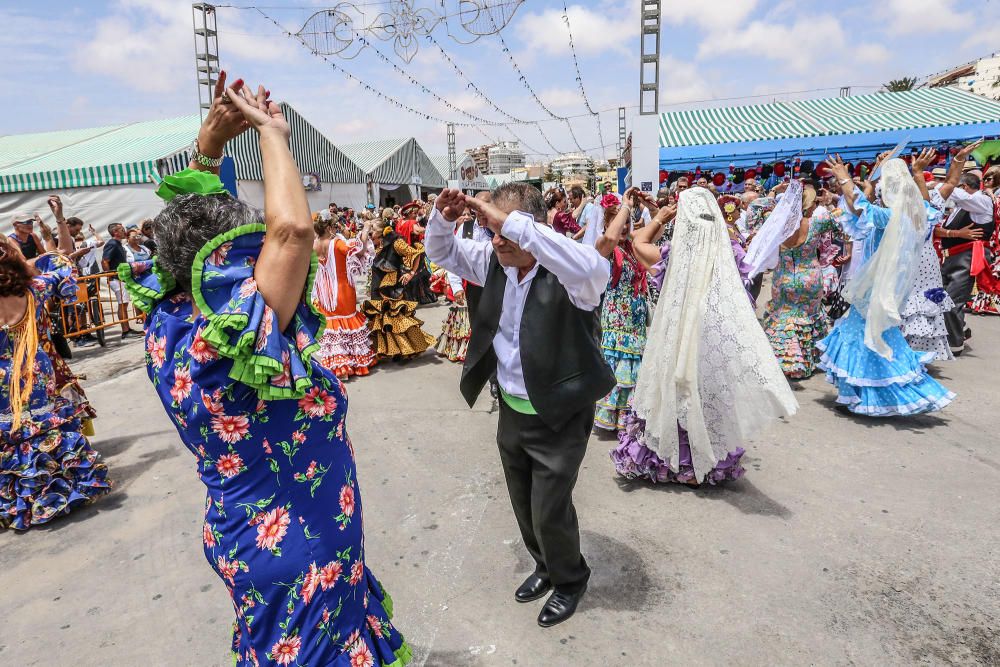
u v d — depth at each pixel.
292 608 1.45
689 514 3.32
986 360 5.91
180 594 2.86
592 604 2.64
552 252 1.98
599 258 2.08
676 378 3.32
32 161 14.22
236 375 1.28
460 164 33.91
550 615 2.52
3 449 3.52
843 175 4.32
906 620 2.45
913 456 3.88
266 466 1.40
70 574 3.07
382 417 5.02
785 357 5.52
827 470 3.75
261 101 1.48
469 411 5.09
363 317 6.36
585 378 2.24
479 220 2.10
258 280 1.31
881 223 4.11
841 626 2.43
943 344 5.00
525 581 2.74
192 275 1.27
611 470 3.91
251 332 1.22
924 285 4.98
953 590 2.60
